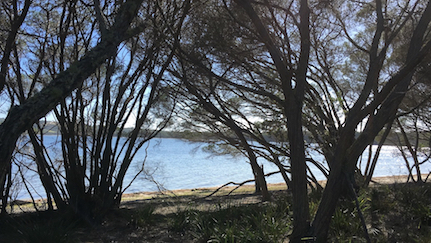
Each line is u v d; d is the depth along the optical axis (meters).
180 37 7.12
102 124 6.75
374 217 6.42
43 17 7.01
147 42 7.02
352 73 10.72
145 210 6.80
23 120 2.96
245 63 6.61
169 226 6.29
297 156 4.55
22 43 6.95
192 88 6.87
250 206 7.32
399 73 4.28
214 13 6.46
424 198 7.51
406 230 5.56
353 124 4.46
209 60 6.84
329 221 4.54
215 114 6.96
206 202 9.91
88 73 3.50
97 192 6.65
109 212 7.04
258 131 8.84
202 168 28.02
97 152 6.77
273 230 4.95
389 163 33.34
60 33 6.34
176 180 20.53
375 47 5.07
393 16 8.15
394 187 9.12
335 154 4.61
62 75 3.29
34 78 6.37
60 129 6.70
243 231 5.00
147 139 7.65
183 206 8.48
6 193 6.41
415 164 13.02
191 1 6.80
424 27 5.43
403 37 8.30
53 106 3.20
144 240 5.47
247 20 6.03
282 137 8.87
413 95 8.43
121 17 3.86
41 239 4.80
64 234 5.11
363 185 9.51
